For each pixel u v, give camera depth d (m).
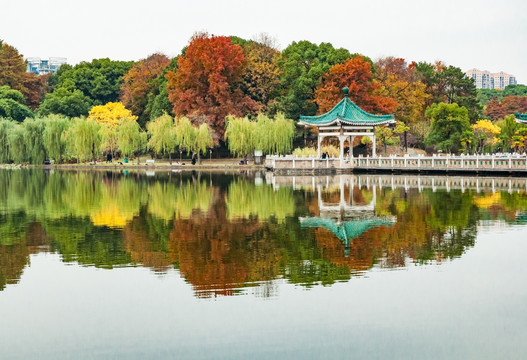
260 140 86.06
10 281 20.42
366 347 15.17
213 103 100.75
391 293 18.94
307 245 25.56
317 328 16.25
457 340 15.56
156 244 25.94
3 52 148.50
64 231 29.23
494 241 26.25
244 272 21.34
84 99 132.75
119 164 93.31
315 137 100.06
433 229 29.22
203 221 32.19
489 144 109.06
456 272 21.23
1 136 95.56
